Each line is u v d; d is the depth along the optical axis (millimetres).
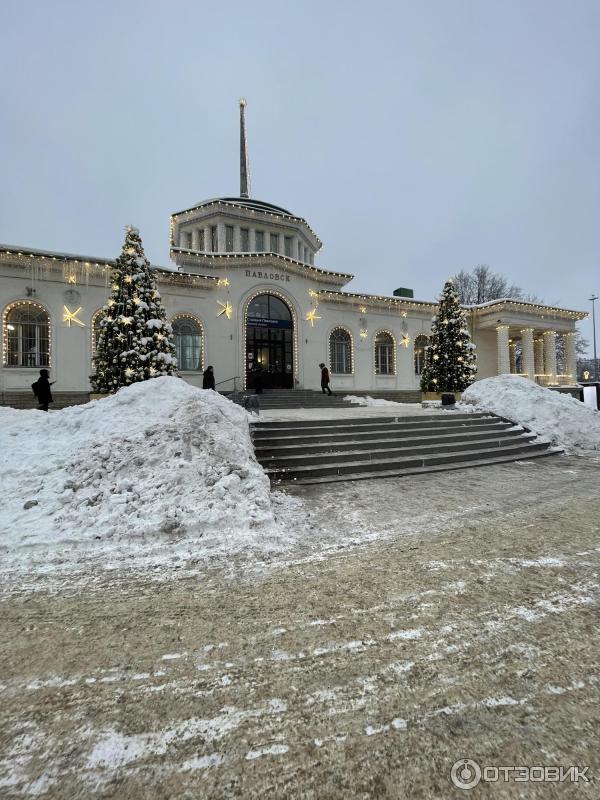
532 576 3469
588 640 2572
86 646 2584
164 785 1655
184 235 24203
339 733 1899
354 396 21359
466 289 41344
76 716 2020
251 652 2504
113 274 13578
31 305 15680
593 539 4328
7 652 2523
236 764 1754
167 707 2074
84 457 5547
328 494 6219
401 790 1616
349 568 3664
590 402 18578
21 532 4293
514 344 32312
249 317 20250
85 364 16359
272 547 4160
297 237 24578
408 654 2453
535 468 8312
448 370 18250
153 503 4777
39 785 1651
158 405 6965
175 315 18516
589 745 1800
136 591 3307
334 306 22453
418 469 7871
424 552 4004
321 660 2412
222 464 5488
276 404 17688
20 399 15312
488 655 2432
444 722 1945
